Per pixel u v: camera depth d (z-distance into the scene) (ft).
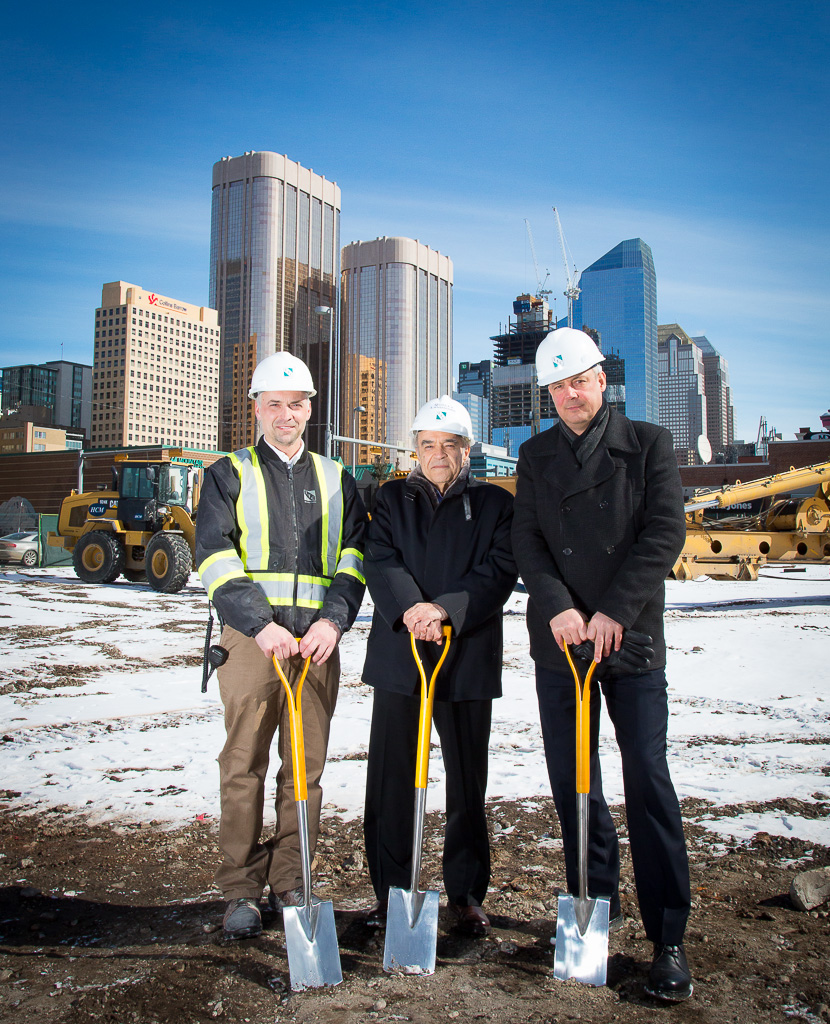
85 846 11.09
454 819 8.80
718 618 38.86
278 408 9.37
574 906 7.72
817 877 9.09
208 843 11.14
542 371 8.70
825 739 16.24
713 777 13.67
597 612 8.02
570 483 8.52
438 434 9.27
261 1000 7.13
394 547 9.53
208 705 19.99
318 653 8.52
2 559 78.13
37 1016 6.87
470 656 8.92
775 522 63.41
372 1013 6.88
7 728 17.67
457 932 8.50
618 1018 6.78
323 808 12.48
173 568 50.21
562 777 8.52
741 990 7.21
